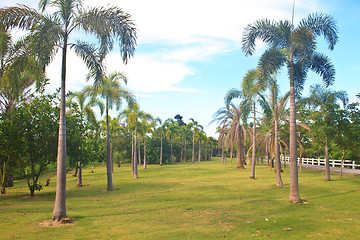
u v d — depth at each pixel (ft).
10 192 57.72
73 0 32.48
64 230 24.71
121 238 22.30
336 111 50.34
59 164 29.35
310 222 27.09
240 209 33.88
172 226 26.09
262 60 43.55
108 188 57.31
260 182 66.18
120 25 31.96
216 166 141.79
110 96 62.85
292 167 40.04
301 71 47.52
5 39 44.06
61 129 30.17
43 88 51.57
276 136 60.70
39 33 30.63
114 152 171.94
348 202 37.06
